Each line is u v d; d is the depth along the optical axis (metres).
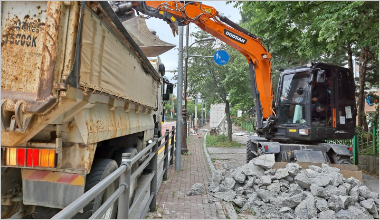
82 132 3.00
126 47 4.16
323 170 5.66
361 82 13.66
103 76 3.28
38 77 2.59
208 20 7.60
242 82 13.66
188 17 7.10
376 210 4.82
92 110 3.31
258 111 8.24
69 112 2.89
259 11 9.93
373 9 6.61
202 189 5.91
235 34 7.89
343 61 17.12
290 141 8.08
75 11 2.60
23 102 2.54
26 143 2.90
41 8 2.64
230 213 4.78
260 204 5.16
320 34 7.23
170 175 7.73
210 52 14.39
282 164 6.15
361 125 13.39
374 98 15.42
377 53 8.52
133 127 5.06
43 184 3.01
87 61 2.81
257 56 8.09
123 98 4.09
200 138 21.27
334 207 4.71
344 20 6.81
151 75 6.50
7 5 2.66
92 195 1.71
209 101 16.25
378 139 9.28
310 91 7.25
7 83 2.62
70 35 2.59
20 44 2.63
